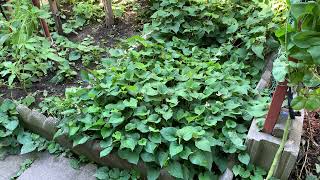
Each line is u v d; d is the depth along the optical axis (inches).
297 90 64.9
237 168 87.6
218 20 129.5
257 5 128.3
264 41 112.2
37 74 118.6
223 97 97.7
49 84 117.3
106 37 138.0
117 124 90.0
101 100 97.7
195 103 97.7
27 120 102.0
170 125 93.1
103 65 111.6
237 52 118.4
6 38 111.1
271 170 76.8
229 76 106.0
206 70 110.7
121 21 147.4
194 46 127.6
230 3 133.1
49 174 94.6
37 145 101.0
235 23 124.1
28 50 119.1
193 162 84.0
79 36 139.0
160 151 88.6
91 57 126.3
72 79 119.3
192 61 115.3
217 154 90.3
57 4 149.5
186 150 86.0
